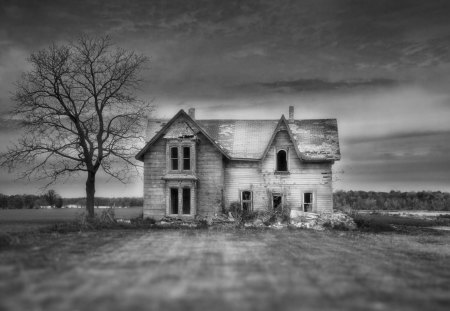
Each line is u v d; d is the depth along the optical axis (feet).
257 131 142.72
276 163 134.10
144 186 133.08
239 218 123.65
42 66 135.23
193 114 148.15
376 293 42.83
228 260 61.52
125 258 63.00
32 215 223.10
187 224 124.16
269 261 61.16
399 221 179.32
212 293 41.09
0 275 49.49
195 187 130.31
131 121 142.61
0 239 79.30
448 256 73.26
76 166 135.64
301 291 42.55
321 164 132.87
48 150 133.39
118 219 135.44
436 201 384.47
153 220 128.16
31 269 53.42
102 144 138.51
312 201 132.46
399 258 68.39
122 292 41.34
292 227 120.16
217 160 131.64
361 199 394.52
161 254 67.51
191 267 55.21
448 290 45.39
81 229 109.40
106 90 141.38
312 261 62.23
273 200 135.33
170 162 131.44
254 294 40.93
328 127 143.13
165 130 131.75
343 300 39.55
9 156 131.85
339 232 113.91
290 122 145.89
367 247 82.28
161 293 40.98
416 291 44.39
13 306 36.52
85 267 54.95
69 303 37.35
